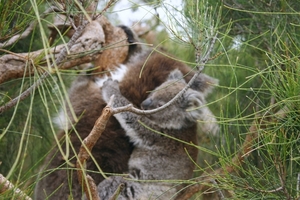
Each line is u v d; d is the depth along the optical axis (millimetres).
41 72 3365
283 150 3516
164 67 5816
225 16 5195
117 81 5465
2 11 3367
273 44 4973
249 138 4293
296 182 3771
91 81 5844
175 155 5668
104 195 5371
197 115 5754
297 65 3539
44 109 5867
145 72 5762
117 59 5820
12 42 4027
